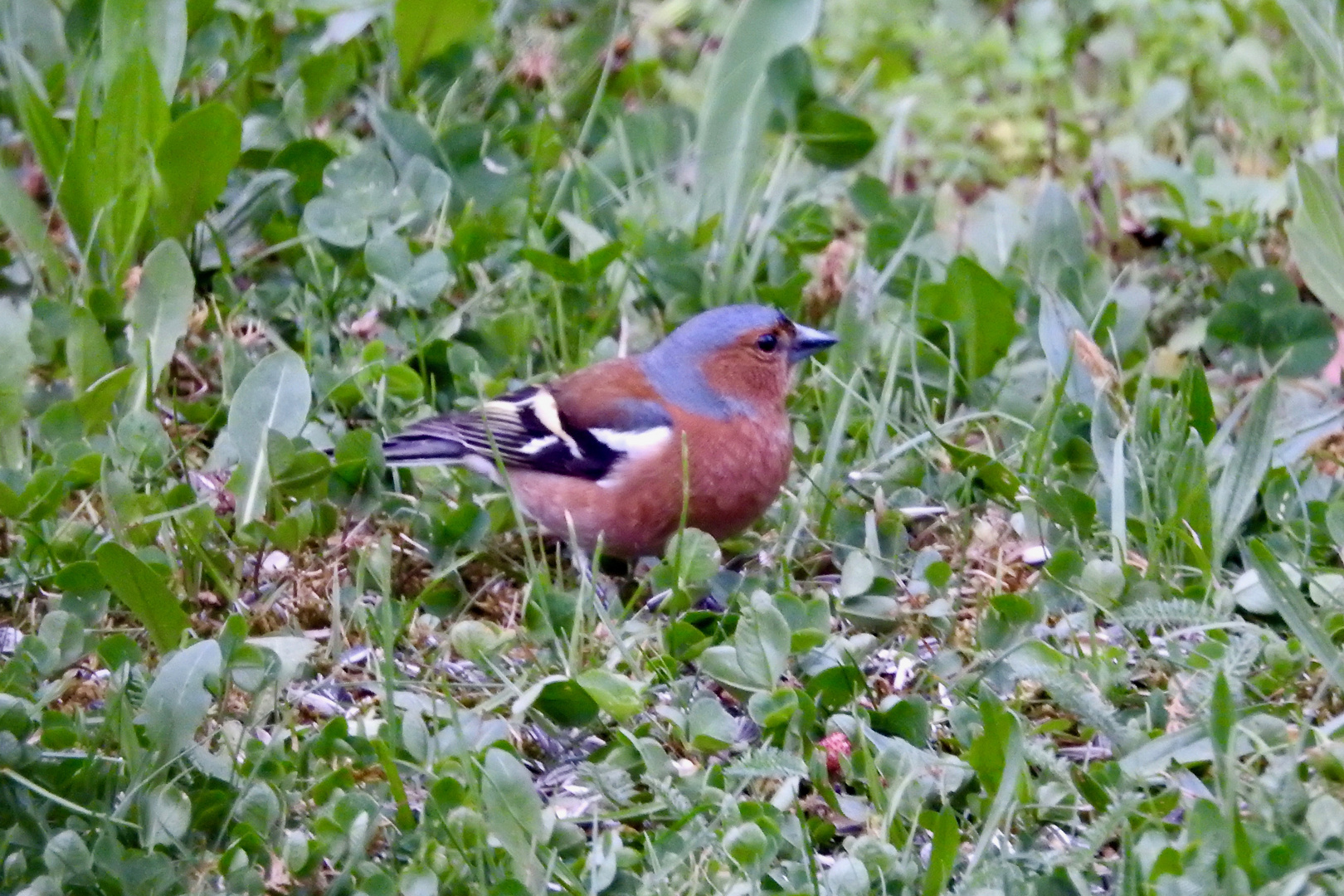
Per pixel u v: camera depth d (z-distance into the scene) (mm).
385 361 11461
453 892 7062
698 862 7199
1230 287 11727
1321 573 9203
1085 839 7238
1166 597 9195
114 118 11227
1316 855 6770
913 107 15094
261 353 11742
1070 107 15180
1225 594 8977
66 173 11414
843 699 8414
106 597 8969
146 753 7469
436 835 7320
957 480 10422
